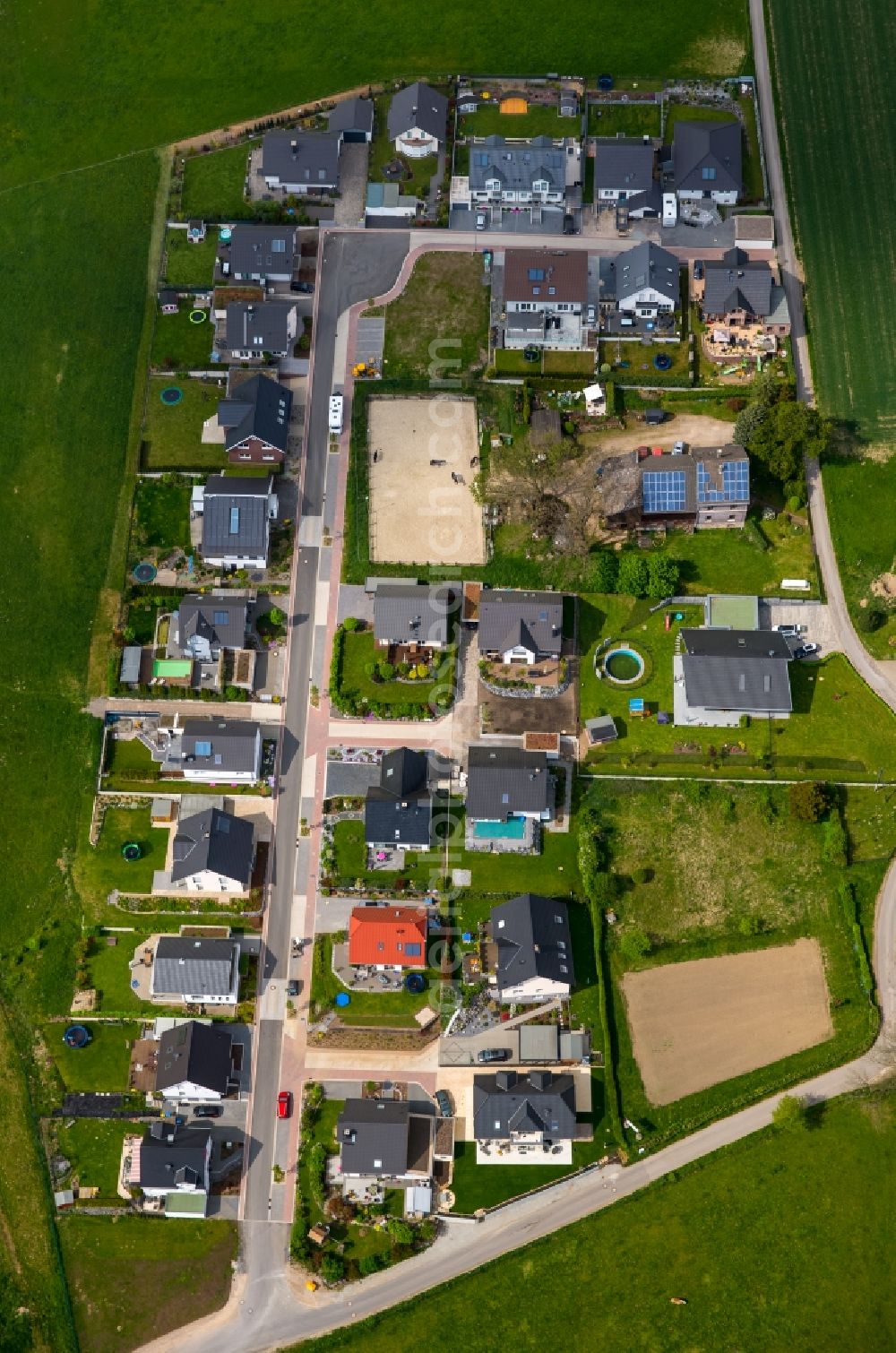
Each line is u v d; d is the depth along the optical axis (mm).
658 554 163125
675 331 175000
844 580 161750
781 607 160875
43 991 146750
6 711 159625
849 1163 136375
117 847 152500
